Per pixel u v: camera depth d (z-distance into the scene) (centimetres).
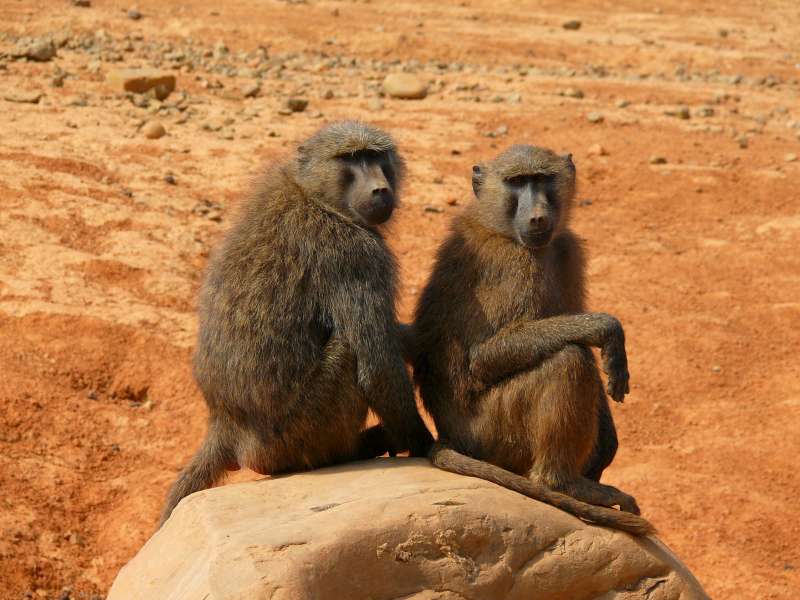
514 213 360
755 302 583
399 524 328
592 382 347
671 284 599
